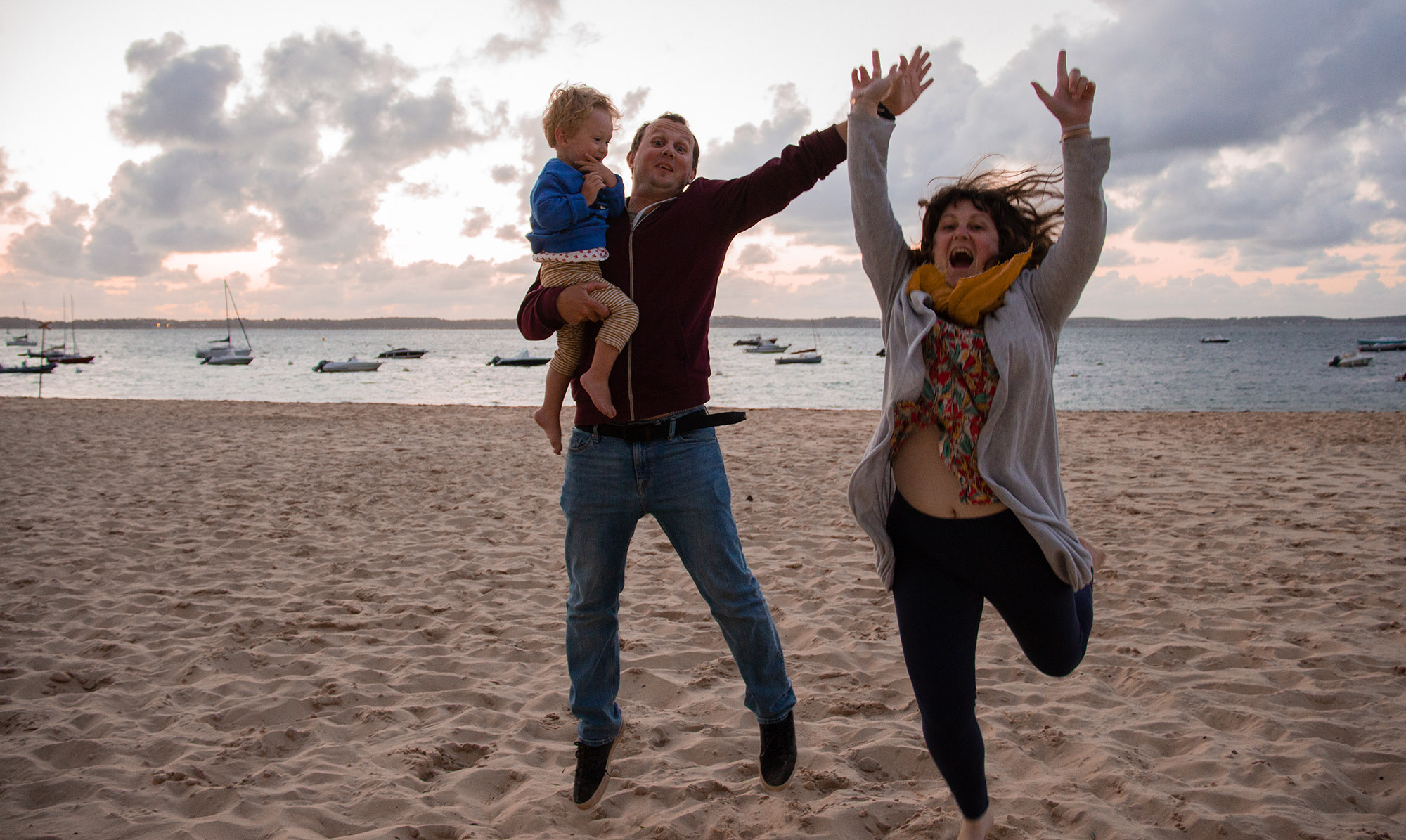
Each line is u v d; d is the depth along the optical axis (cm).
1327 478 860
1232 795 253
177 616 466
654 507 234
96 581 532
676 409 231
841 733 308
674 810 254
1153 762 282
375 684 366
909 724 315
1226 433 1341
